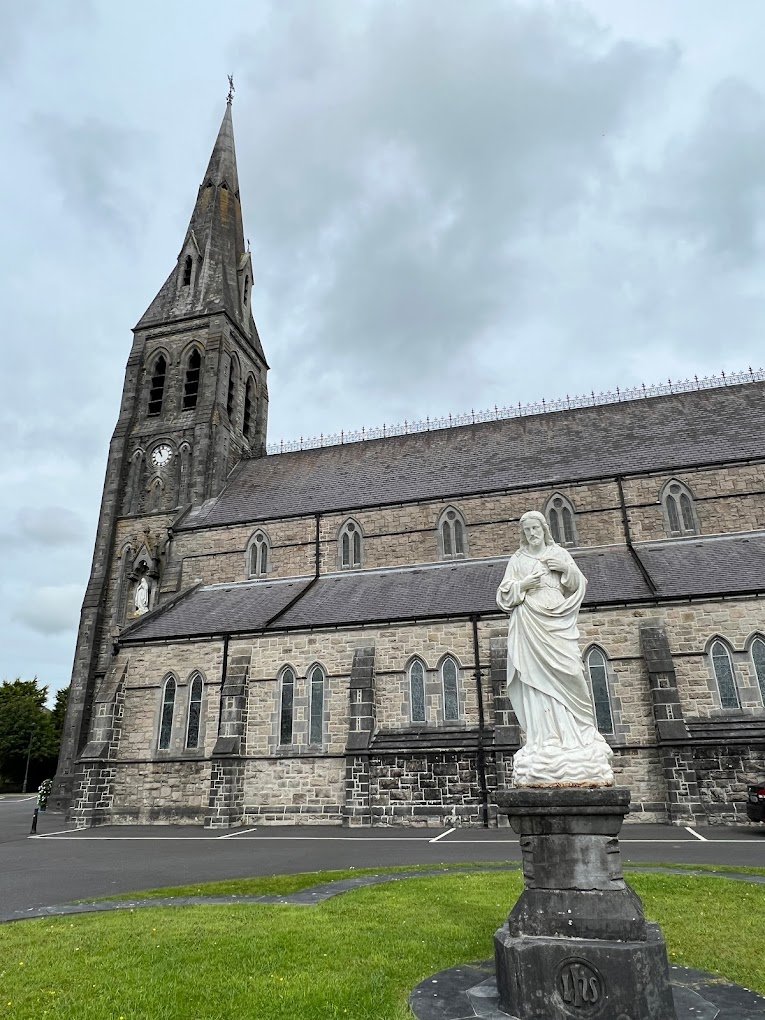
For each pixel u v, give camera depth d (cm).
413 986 786
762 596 2714
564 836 732
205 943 978
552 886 724
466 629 2997
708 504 3488
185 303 5281
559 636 839
